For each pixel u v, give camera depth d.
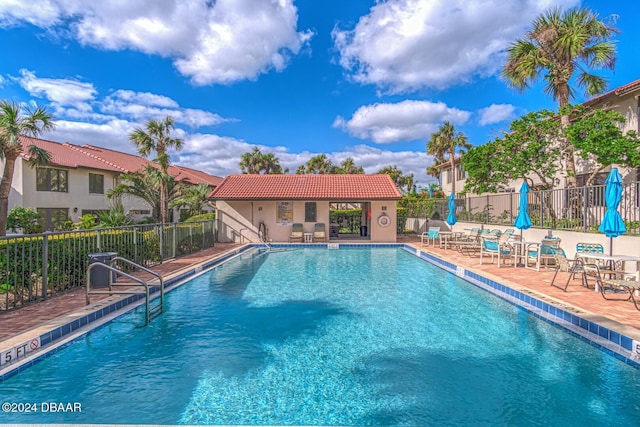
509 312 7.14
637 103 14.38
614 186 7.61
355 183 21.67
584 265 7.73
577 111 14.52
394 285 9.84
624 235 8.60
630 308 6.18
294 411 3.73
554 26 14.84
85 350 5.38
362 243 18.67
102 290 7.86
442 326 6.37
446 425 3.48
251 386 4.27
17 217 17.20
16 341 4.74
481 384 4.28
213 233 18.62
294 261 14.37
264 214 19.81
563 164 16.89
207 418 3.61
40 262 7.14
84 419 3.58
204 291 9.14
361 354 5.21
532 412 3.69
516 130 15.55
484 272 9.83
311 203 19.77
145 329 6.27
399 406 3.82
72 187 22.30
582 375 4.48
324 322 6.68
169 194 21.44
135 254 10.23
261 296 8.62
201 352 5.30
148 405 3.85
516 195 14.62
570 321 5.93
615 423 3.50
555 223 11.78
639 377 4.41
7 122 11.40
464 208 19.55
